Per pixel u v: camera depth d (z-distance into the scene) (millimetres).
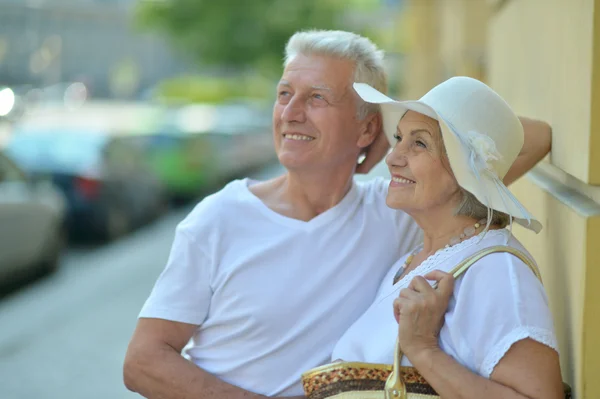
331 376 2406
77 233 12234
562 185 3016
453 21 11375
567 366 2666
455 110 2418
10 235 9180
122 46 54281
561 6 2926
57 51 50406
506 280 2271
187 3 36188
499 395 2162
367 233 2871
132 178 13195
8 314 8422
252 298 2742
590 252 2449
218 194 2900
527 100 3750
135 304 8641
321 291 2771
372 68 2900
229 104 34781
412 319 2281
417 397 2305
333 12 36281
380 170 8234
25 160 12125
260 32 35938
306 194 2902
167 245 11922
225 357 2781
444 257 2445
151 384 2715
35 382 6402
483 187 2354
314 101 2863
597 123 2461
